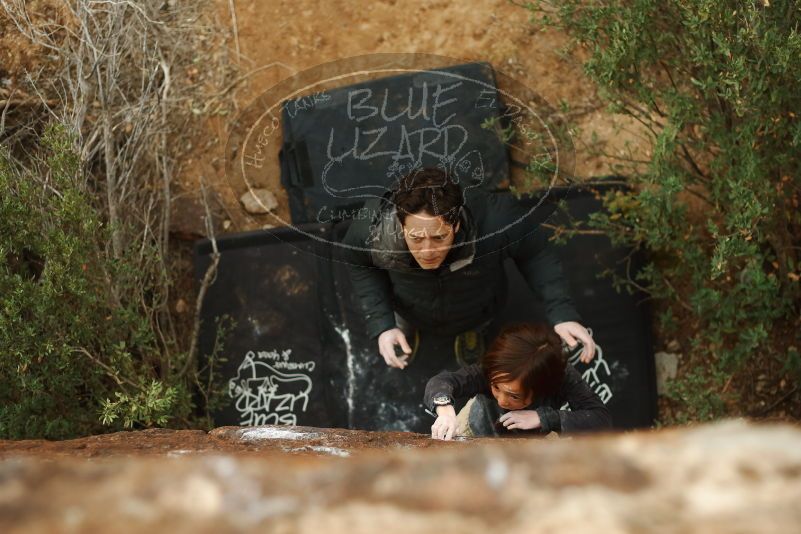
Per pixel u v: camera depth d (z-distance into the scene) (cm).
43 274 359
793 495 91
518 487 95
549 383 280
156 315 423
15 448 168
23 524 89
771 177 365
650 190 392
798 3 318
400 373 427
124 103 445
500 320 432
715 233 340
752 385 414
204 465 104
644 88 349
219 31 463
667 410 438
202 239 448
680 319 438
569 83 443
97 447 173
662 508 89
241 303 446
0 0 431
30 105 432
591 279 429
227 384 442
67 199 353
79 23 436
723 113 354
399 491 95
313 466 106
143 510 92
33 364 356
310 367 442
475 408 301
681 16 337
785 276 388
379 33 458
